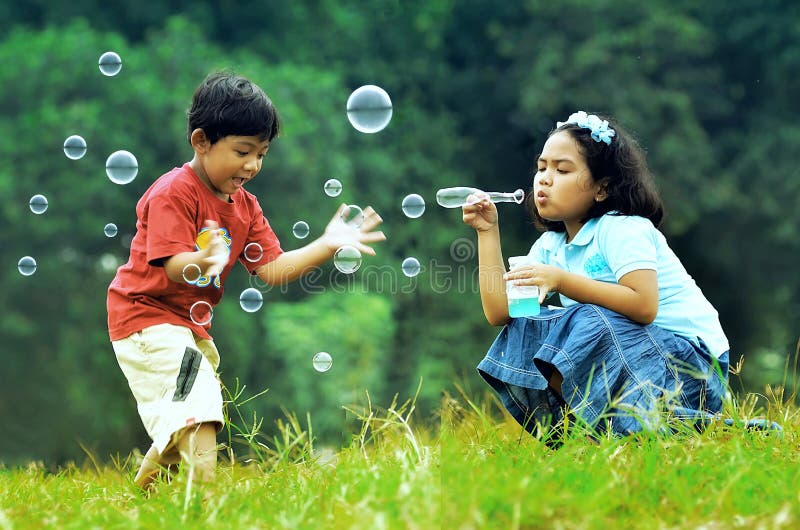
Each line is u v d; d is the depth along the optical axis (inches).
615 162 237.0
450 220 1162.6
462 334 1082.1
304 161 1027.3
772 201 1106.1
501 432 237.3
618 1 1153.4
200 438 218.8
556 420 228.2
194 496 182.7
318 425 914.1
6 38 1144.8
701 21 1193.4
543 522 152.7
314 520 168.6
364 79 1226.0
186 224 228.5
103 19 1165.7
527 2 1184.2
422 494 166.1
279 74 1086.4
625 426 210.2
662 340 221.6
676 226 1080.2
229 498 183.8
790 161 1120.8
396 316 1086.4
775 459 194.5
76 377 991.0
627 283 223.8
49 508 201.9
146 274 230.4
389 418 226.1
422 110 1232.8
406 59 1263.5
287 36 1213.7
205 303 227.3
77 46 1051.3
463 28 1274.6
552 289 225.6
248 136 230.2
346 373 940.6
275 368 975.6
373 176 1116.5
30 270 293.9
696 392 223.6
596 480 166.9
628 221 231.8
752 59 1189.7
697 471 178.1
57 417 994.1
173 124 1009.5
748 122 1170.6
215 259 213.3
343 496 177.5
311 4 1247.5
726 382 218.8
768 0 1170.6
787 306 1165.7
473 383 1056.8
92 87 1042.7
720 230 1149.1
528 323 230.8
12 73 1038.4
